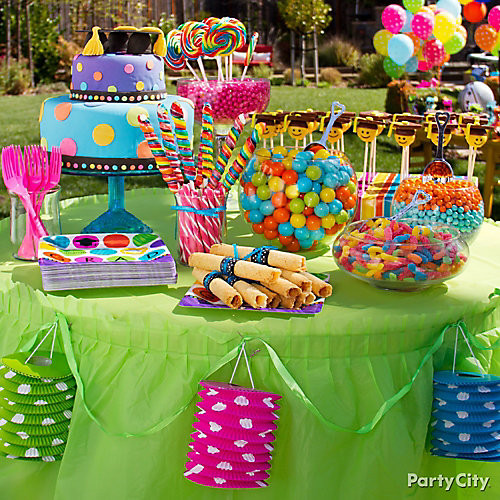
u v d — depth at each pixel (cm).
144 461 119
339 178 146
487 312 132
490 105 376
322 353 118
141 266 131
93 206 208
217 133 195
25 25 859
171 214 194
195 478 114
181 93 187
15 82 816
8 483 132
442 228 137
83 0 897
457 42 476
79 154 153
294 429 118
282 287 120
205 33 180
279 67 996
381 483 120
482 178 489
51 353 126
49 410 125
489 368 135
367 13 1081
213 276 127
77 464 123
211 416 113
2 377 126
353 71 988
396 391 120
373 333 118
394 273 127
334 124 177
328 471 118
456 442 121
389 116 183
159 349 119
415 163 460
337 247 135
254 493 121
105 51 163
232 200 205
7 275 139
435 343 123
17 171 145
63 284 129
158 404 118
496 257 155
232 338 116
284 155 150
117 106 153
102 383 122
